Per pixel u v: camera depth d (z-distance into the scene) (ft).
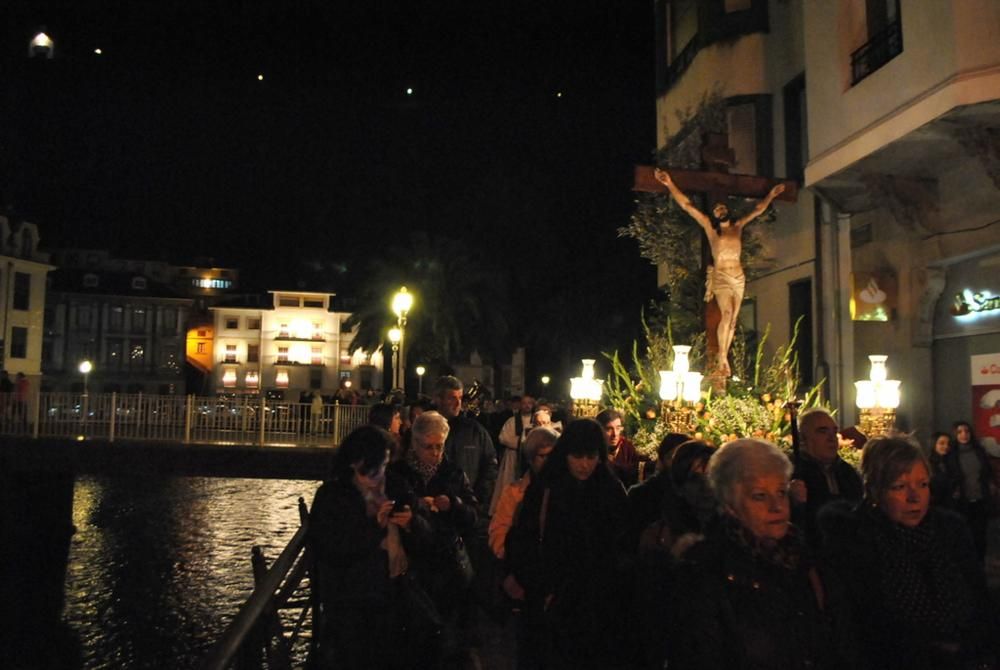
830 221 48.01
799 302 53.57
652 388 33.96
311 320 256.11
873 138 36.60
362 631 14.51
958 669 9.66
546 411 29.22
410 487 16.61
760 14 57.26
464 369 182.91
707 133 35.45
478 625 22.59
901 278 42.34
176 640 36.58
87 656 34.86
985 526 29.58
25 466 59.31
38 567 50.70
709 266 33.78
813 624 8.50
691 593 8.60
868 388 26.96
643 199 57.93
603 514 13.93
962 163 38.01
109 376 232.32
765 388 32.55
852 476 15.62
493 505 31.14
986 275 37.83
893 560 10.08
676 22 67.31
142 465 60.85
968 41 31.09
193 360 249.75
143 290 240.32
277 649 14.26
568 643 13.58
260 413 66.18
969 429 30.07
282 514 66.28
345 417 68.33
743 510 8.84
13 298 165.78
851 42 39.19
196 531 59.11
